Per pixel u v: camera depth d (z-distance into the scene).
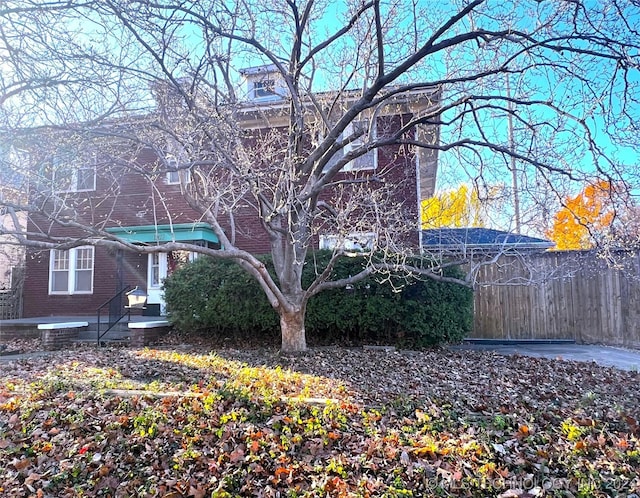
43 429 4.12
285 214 7.80
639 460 3.56
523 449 3.80
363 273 7.79
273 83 9.67
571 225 12.97
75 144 7.07
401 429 4.16
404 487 3.20
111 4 5.18
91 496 3.16
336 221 7.97
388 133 10.61
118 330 11.40
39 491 3.16
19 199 7.34
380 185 10.73
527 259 10.15
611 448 3.77
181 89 6.74
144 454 3.67
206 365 6.92
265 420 4.29
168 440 3.86
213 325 10.03
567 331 11.69
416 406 4.84
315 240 11.64
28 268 15.54
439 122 7.53
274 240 8.71
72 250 15.23
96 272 15.03
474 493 3.14
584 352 9.93
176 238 13.04
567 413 4.73
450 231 9.76
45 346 10.27
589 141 6.34
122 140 8.73
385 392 5.45
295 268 8.33
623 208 6.46
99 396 5.02
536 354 9.58
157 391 5.18
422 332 9.30
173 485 3.22
